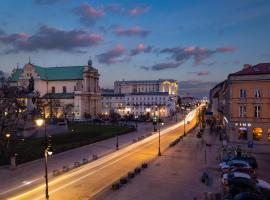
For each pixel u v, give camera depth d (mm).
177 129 107500
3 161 48531
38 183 37469
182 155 55469
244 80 61094
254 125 60531
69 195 33031
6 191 34250
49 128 87125
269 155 52625
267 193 28516
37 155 54344
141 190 34281
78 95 156750
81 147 66125
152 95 196750
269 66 63344
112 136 85312
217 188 34688
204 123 122375
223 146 57406
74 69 168875
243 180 28938
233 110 62656
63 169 43562
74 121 137625
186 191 33844
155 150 61969
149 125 126688
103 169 45344
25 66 166250
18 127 67750
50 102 127812
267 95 59125
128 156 55781
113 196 32312
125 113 182625
